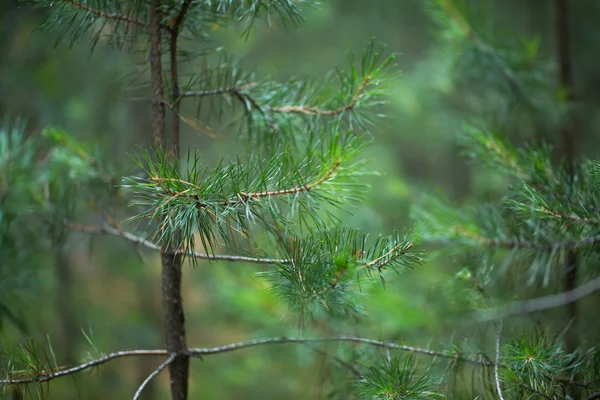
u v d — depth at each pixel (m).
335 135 1.31
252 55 5.60
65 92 4.05
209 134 1.68
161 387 4.26
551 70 2.90
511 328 1.79
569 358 1.45
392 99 4.38
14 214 2.11
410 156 6.28
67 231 2.09
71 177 1.98
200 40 1.67
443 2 2.58
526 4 5.18
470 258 1.89
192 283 5.04
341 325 2.23
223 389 4.02
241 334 4.45
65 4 1.46
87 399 3.87
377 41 5.82
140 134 4.06
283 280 1.33
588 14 4.76
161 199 1.20
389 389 1.35
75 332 4.03
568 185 1.67
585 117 4.32
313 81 1.84
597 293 2.05
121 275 4.65
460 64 2.76
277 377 3.56
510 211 1.88
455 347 1.57
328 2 5.14
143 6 1.53
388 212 3.68
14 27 3.94
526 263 1.94
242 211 1.27
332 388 1.88
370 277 1.33
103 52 3.79
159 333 4.46
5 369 1.44
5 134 2.21
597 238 1.57
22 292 2.67
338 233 1.34
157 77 1.47
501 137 1.92
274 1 1.39
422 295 2.62
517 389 1.38
